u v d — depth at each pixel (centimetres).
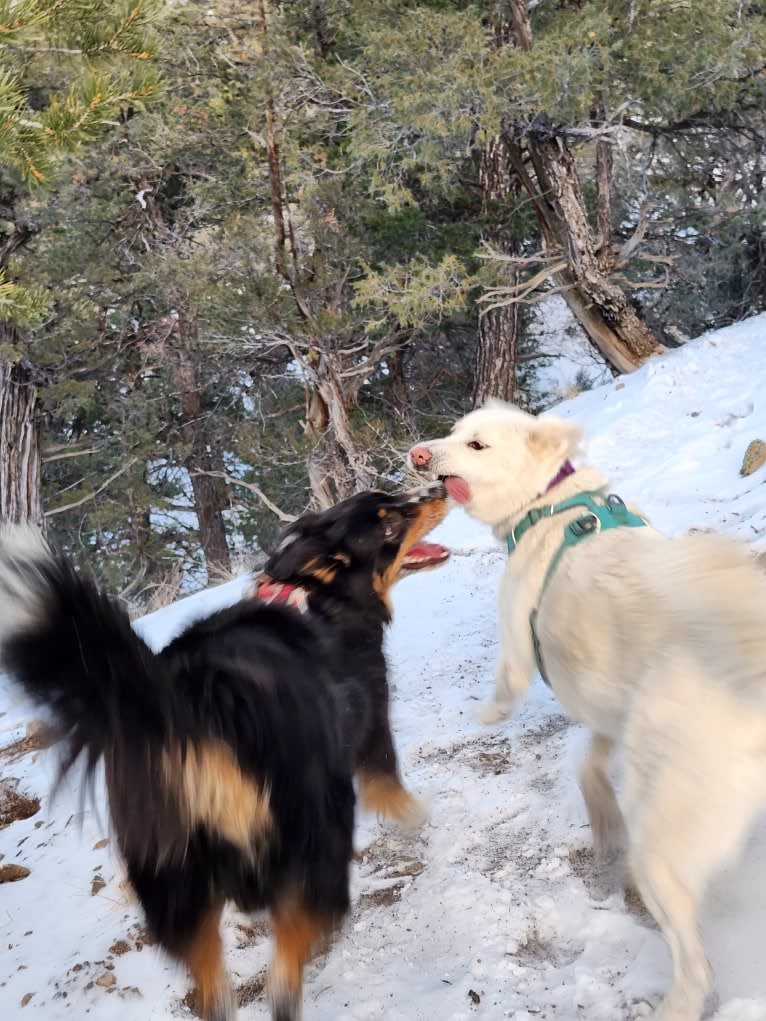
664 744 88
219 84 557
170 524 855
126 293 582
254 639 107
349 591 128
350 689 123
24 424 552
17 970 128
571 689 109
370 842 140
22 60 190
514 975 106
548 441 125
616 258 512
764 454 275
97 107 155
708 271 577
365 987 110
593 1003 98
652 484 296
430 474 136
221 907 96
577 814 133
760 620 86
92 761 89
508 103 413
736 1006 91
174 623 288
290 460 625
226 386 704
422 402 711
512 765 152
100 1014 114
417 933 117
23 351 516
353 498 134
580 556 112
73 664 85
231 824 92
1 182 475
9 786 183
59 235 554
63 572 86
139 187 609
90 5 156
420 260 520
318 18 552
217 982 95
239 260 517
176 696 90
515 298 496
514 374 573
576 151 529
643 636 96
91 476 728
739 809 86
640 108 470
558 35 420
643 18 432
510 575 125
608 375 698
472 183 561
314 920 98
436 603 244
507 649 125
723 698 86
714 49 416
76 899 143
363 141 450
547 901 117
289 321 508
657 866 88
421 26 422
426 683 193
